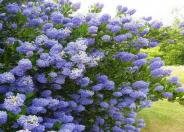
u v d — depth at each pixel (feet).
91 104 15.34
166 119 30.76
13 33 14.28
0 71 12.82
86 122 15.75
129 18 15.57
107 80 14.80
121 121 16.48
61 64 12.83
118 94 15.03
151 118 30.42
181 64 58.80
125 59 15.24
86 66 14.16
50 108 13.14
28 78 12.34
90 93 14.11
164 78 16.60
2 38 14.12
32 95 12.25
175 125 30.17
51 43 13.25
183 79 49.85
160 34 17.07
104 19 15.03
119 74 15.62
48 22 15.17
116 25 15.17
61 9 16.47
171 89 16.47
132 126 17.08
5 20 14.28
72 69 12.94
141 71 15.90
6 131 11.14
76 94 14.25
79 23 14.83
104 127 16.26
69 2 16.80
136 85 15.37
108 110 15.61
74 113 14.97
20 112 11.17
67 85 14.05
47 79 12.97
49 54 12.92
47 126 12.12
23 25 14.43
